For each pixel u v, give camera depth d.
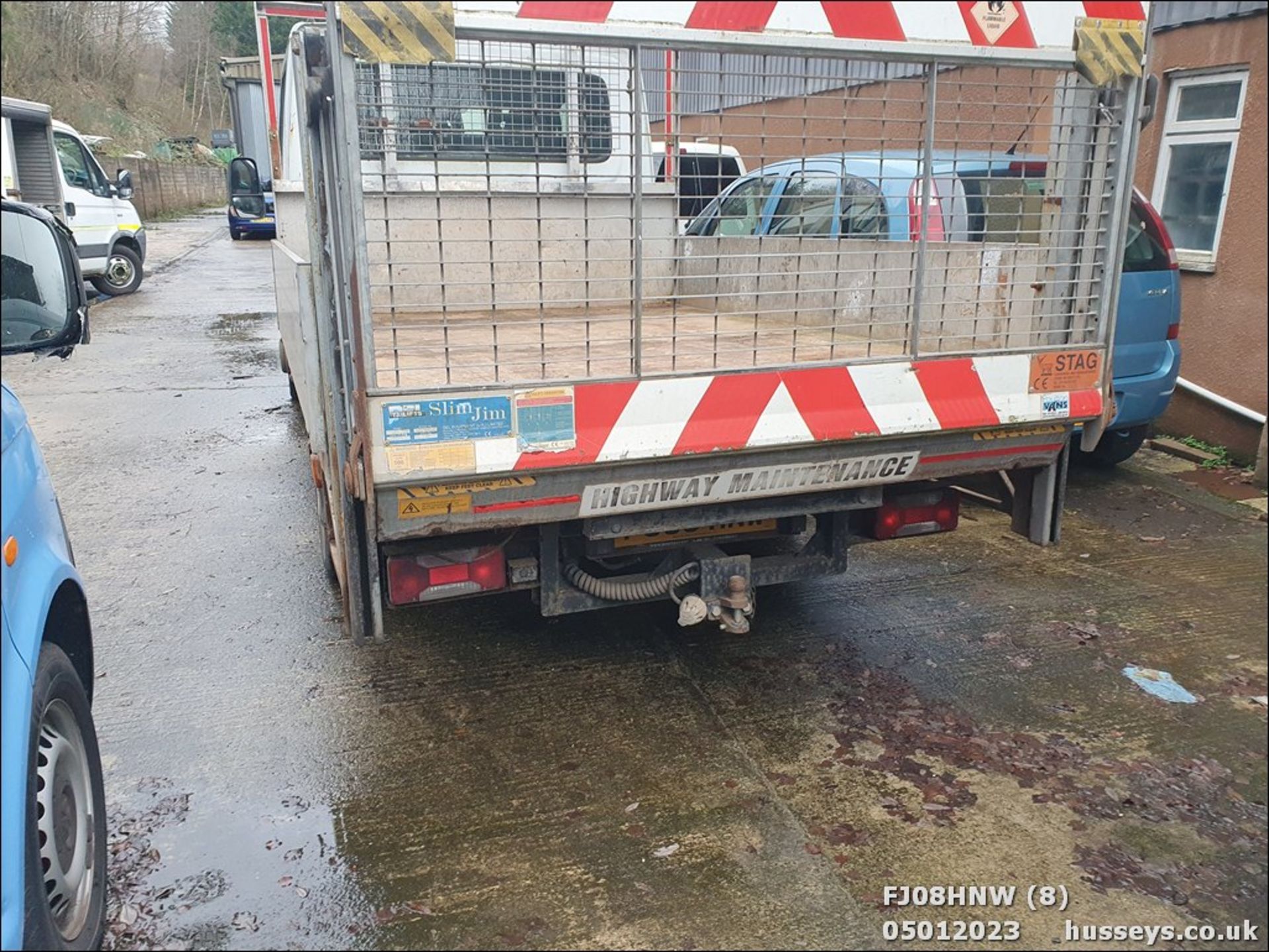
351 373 2.73
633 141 2.75
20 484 2.34
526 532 3.21
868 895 2.66
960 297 3.73
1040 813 3.03
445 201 4.84
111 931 2.50
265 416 8.09
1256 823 3.00
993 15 2.97
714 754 3.33
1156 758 3.34
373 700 3.68
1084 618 4.43
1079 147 3.30
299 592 4.64
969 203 4.46
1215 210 6.79
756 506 3.30
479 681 3.83
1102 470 6.69
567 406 2.78
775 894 2.66
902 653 4.08
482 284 2.76
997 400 3.31
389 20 2.38
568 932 2.52
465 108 3.32
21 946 1.86
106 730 3.44
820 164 5.00
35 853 2.07
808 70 3.05
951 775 3.22
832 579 4.88
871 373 3.14
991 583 4.83
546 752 3.34
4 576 2.02
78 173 13.55
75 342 2.68
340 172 2.44
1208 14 6.50
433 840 2.88
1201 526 5.65
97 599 4.54
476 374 3.04
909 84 3.67
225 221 26.88
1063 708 3.65
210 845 2.84
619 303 5.43
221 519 5.64
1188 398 7.05
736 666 3.96
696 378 2.92
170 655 4.01
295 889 2.66
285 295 5.12
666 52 2.72
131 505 5.87
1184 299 7.00
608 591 3.35
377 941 2.48
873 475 3.31
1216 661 4.03
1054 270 3.40
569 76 4.28
